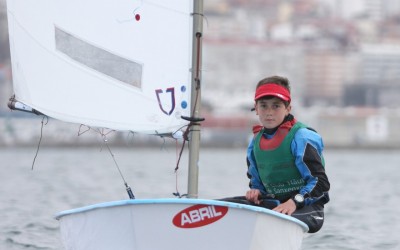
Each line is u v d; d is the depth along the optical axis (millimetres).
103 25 20094
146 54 20125
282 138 19688
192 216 18062
